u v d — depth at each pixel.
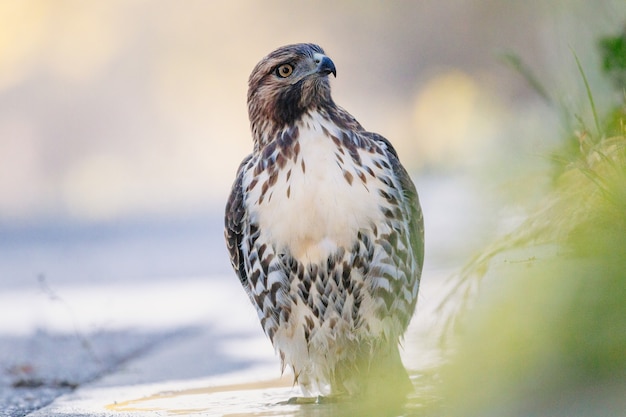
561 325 6.70
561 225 8.43
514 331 6.91
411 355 10.04
